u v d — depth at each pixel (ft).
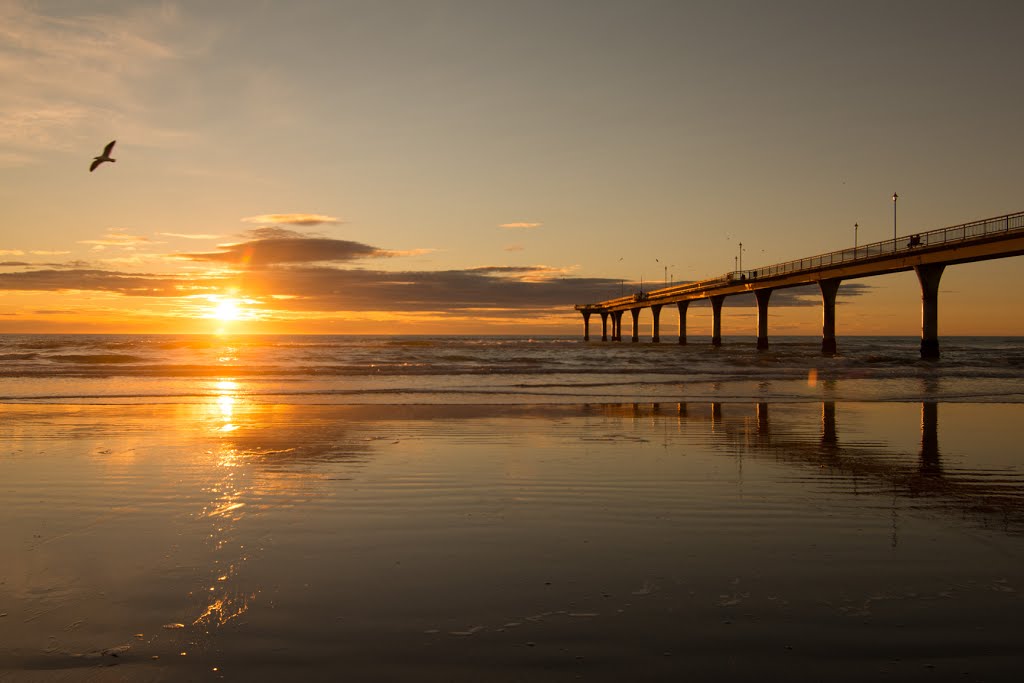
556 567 18.15
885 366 127.03
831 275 192.44
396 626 14.52
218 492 26.68
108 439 40.16
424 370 104.47
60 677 12.50
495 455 35.01
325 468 31.48
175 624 14.64
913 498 26.00
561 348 247.91
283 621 14.78
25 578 17.22
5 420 48.88
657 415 52.90
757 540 20.58
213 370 100.53
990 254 133.39
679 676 12.44
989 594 16.20
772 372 107.04
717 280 270.05
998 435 42.96
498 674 12.55
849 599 15.90
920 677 12.39
